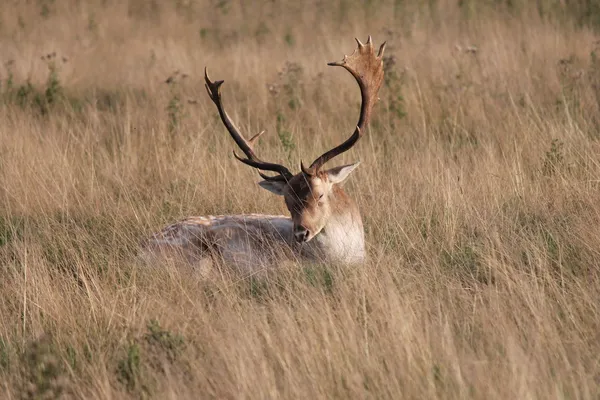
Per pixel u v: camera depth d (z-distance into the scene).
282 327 10.46
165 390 9.45
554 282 11.46
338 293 11.73
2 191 16.89
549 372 9.21
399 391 8.91
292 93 22.45
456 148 18.56
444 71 23.67
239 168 17.06
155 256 13.57
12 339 11.30
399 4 33.53
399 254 13.28
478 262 12.59
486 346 10.10
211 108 22.33
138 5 37.34
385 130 20.14
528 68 22.77
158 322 10.98
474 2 32.06
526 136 17.70
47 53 28.75
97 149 19.09
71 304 11.71
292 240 13.78
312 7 35.22
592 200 14.16
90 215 15.67
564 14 29.11
